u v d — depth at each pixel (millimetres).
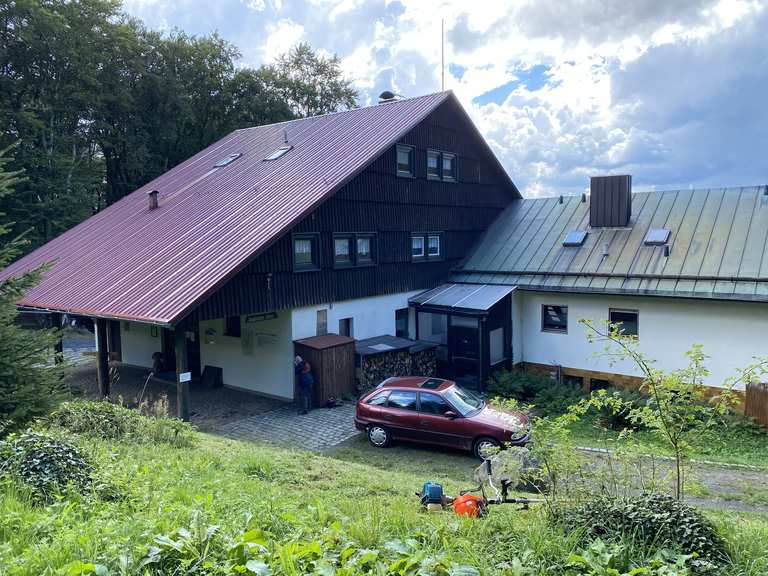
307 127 25234
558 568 4922
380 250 20828
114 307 15672
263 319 18422
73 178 33906
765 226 18969
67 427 10688
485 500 7297
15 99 32312
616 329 7148
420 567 4512
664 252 19531
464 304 20562
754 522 8320
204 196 21547
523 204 26547
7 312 9305
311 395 17688
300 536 5230
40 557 4281
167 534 4734
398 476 10797
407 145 21609
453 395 13906
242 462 9703
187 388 15383
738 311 17484
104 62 34625
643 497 5895
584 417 17234
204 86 41812
